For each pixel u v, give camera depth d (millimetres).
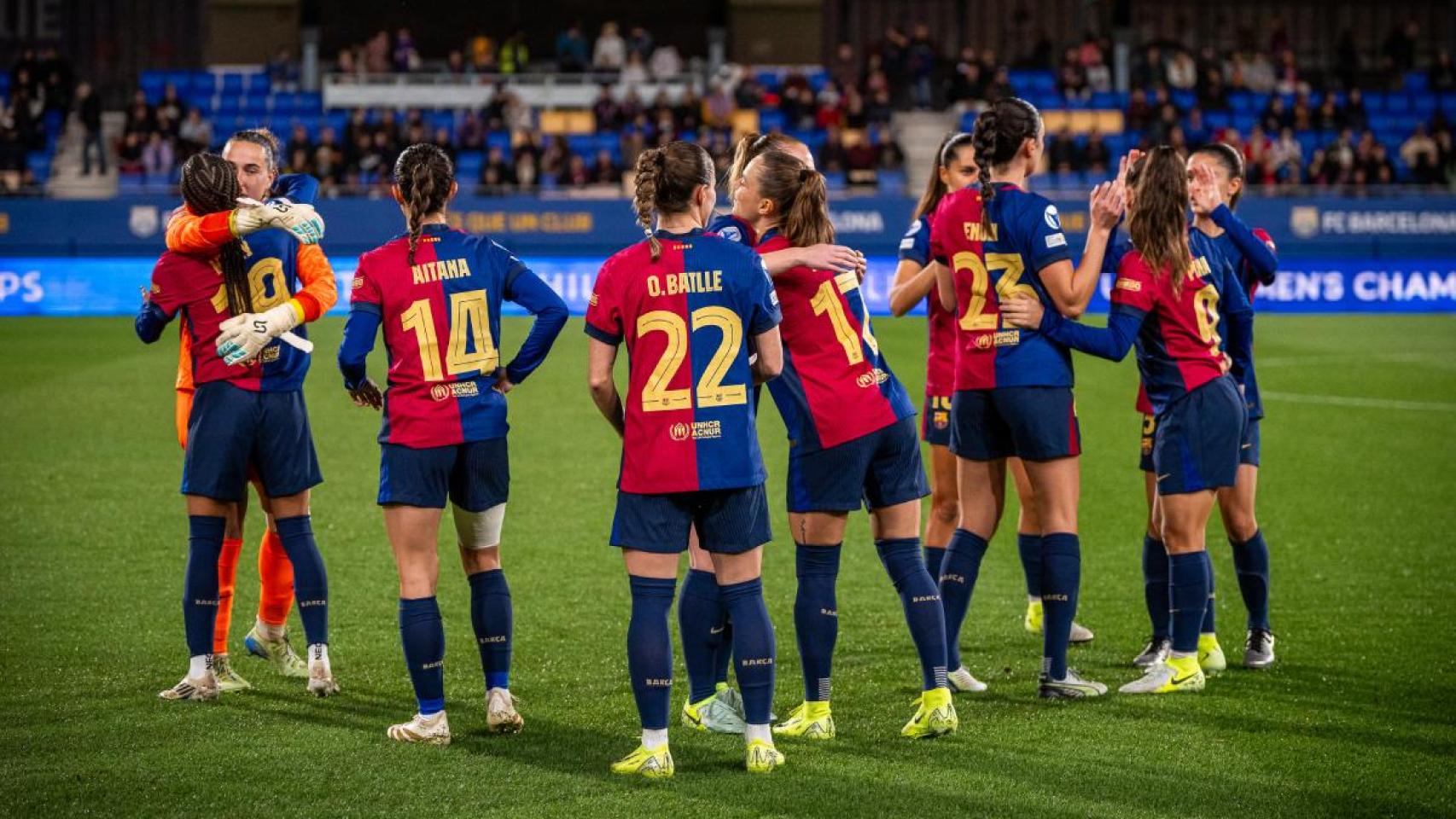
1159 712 8883
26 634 10570
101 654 10078
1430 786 7590
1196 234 9516
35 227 36000
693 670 8727
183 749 8156
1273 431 20531
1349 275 38062
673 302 7758
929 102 47469
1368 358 28406
